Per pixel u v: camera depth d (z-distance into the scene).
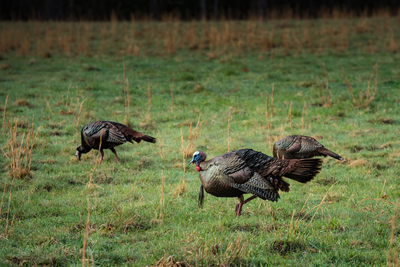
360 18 56.75
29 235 11.07
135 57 39.09
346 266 9.77
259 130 21.34
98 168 17.03
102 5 75.75
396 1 76.00
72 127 21.58
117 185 15.26
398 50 40.38
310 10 75.75
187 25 54.03
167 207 13.20
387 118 22.16
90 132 16.56
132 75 32.66
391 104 24.53
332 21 54.38
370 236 11.15
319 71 33.41
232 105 25.45
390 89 27.50
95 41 46.16
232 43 43.31
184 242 10.69
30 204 13.30
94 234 11.18
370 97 25.19
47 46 42.22
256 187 11.62
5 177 15.66
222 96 27.28
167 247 10.37
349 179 15.68
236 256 9.80
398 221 11.88
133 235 11.30
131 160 18.02
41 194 14.44
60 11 68.88
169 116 23.75
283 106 25.00
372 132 20.64
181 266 9.54
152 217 12.38
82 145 17.11
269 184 11.67
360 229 11.52
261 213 12.91
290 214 12.80
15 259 9.73
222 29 47.66
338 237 11.08
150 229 11.73
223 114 24.02
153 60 38.03
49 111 23.97
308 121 22.53
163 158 18.11
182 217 12.55
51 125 21.97
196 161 12.51
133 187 14.88
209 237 10.98
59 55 39.78
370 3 78.12
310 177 11.46
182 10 78.00
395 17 56.56
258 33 47.66
